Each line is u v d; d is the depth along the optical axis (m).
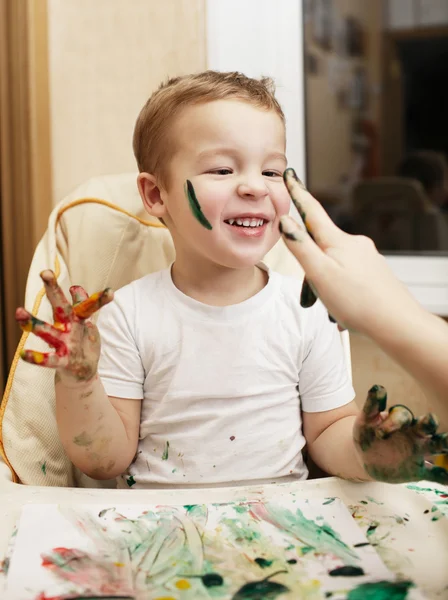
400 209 1.76
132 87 1.39
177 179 0.86
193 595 0.58
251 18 1.46
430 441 0.61
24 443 0.89
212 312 0.91
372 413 0.64
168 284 0.94
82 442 0.83
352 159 1.78
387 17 1.73
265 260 1.08
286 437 0.91
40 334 0.68
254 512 0.72
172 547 0.65
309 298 0.66
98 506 0.74
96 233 1.04
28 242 1.42
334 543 0.66
